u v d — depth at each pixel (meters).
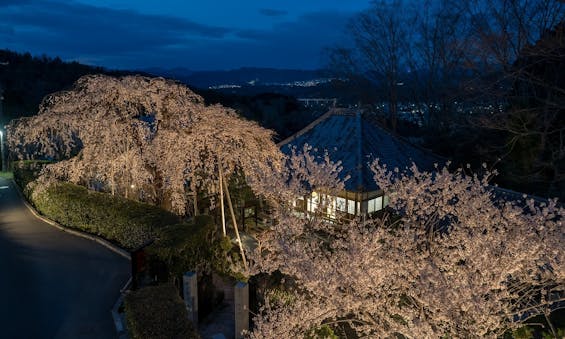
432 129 32.25
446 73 28.20
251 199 16.72
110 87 12.25
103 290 9.09
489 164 16.88
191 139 11.48
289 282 10.42
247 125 12.91
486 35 16.66
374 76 35.22
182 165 11.62
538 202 11.42
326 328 7.87
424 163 18.95
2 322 7.88
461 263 7.29
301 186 9.35
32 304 8.52
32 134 13.12
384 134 19.59
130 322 6.63
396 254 6.73
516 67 15.17
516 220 6.70
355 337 8.83
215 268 10.65
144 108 13.39
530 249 5.92
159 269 8.69
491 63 15.69
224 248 11.38
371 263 6.68
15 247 11.60
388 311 6.94
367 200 15.77
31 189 15.74
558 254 5.98
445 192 7.57
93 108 12.41
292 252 7.28
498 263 5.90
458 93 19.78
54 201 13.73
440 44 28.92
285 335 6.73
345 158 17.62
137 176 13.09
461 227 7.18
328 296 6.54
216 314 9.36
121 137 12.65
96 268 10.23
